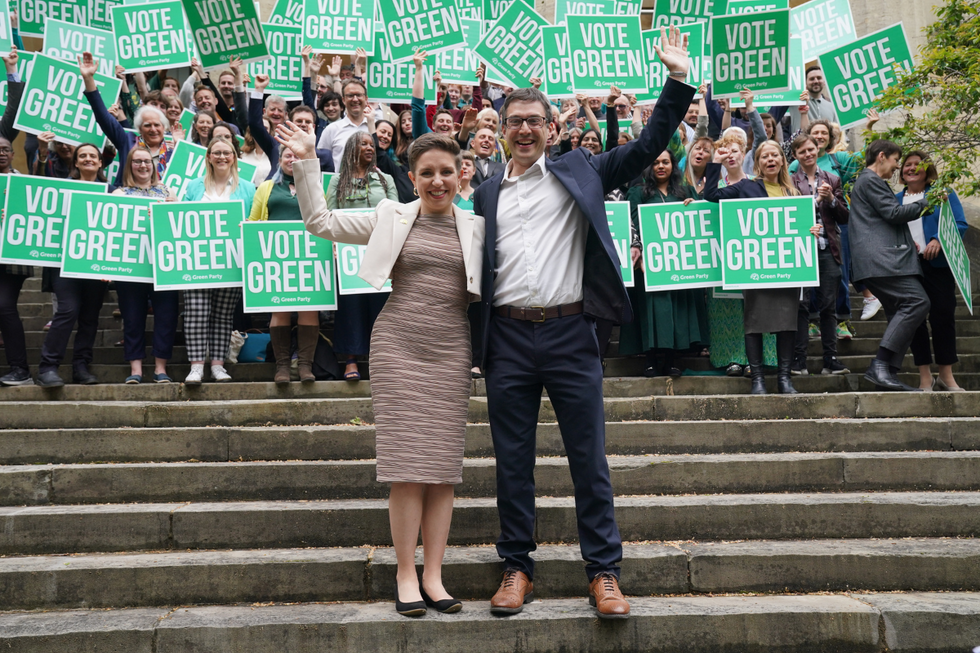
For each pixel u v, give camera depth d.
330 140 7.23
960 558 3.70
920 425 4.85
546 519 3.99
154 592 3.58
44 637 3.23
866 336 7.00
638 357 6.16
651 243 5.75
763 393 5.51
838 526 4.06
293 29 8.12
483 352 3.47
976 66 5.00
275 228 5.47
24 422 4.92
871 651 3.36
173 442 4.57
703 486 4.41
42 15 8.40
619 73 6.91
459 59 8.17
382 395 3.37
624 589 3.68
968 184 5.21
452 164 3.47
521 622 3.30
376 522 3.95
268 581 3.61
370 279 3.38
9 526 3.88
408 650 3.27
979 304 7.82
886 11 10.51
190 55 7.85
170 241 5.52
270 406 4.98
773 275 5.52
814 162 6.28
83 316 5.64
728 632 3.35
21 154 12.10
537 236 3.46
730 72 5.45
